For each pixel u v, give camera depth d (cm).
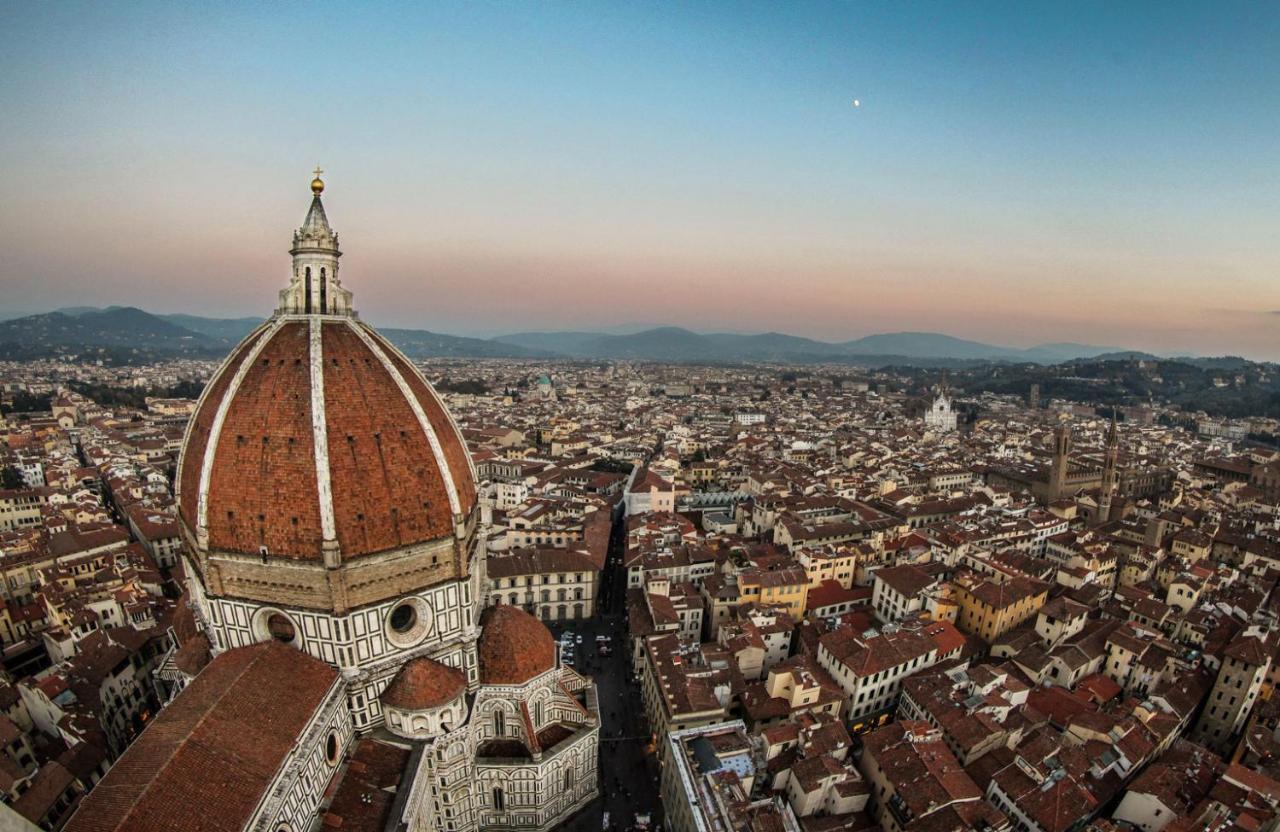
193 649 8788
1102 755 10594
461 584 8519
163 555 19450
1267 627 13038
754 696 11944
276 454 7312
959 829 8756
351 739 7956
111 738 12050
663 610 14600
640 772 11262
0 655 14425
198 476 7631
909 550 18475
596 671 14425
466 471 9125
